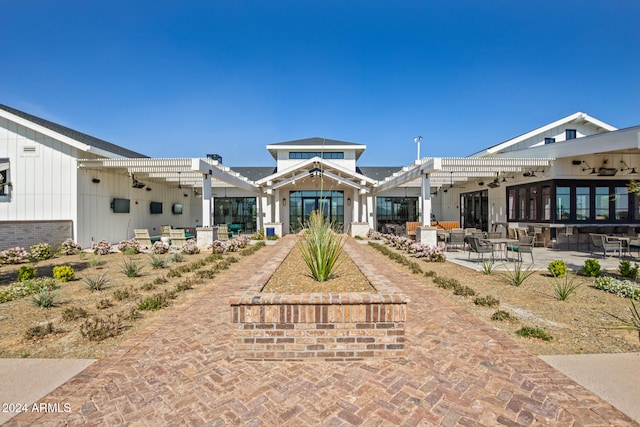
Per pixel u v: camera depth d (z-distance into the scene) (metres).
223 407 2.39
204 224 12.15
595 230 12.20
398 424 2.20
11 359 3.21
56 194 11.95
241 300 3.05
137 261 9.34
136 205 15.80
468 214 19.11
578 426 2.18
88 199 12.56
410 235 15.70
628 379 2.76
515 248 10.57
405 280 6.64
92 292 5.77
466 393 2.56
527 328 3.74
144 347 3.43
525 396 2.52
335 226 6.24
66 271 6.70
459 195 20.14
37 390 2.65
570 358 3.16
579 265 8.41
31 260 9.48
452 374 2.84
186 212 21.48
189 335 3.75
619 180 12.41
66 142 11.66
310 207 20.47
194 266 8.03
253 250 11.21
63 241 11.58
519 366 2.99
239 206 21.62
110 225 13.84
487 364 3.02
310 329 3.06
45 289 5.70
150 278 6.96
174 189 19.84
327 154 21.09
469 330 3.87
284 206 20.50
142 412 2.35
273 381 2.74
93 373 2.91
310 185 19.98
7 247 10.13
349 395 2.53
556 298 5.27
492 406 2.39
